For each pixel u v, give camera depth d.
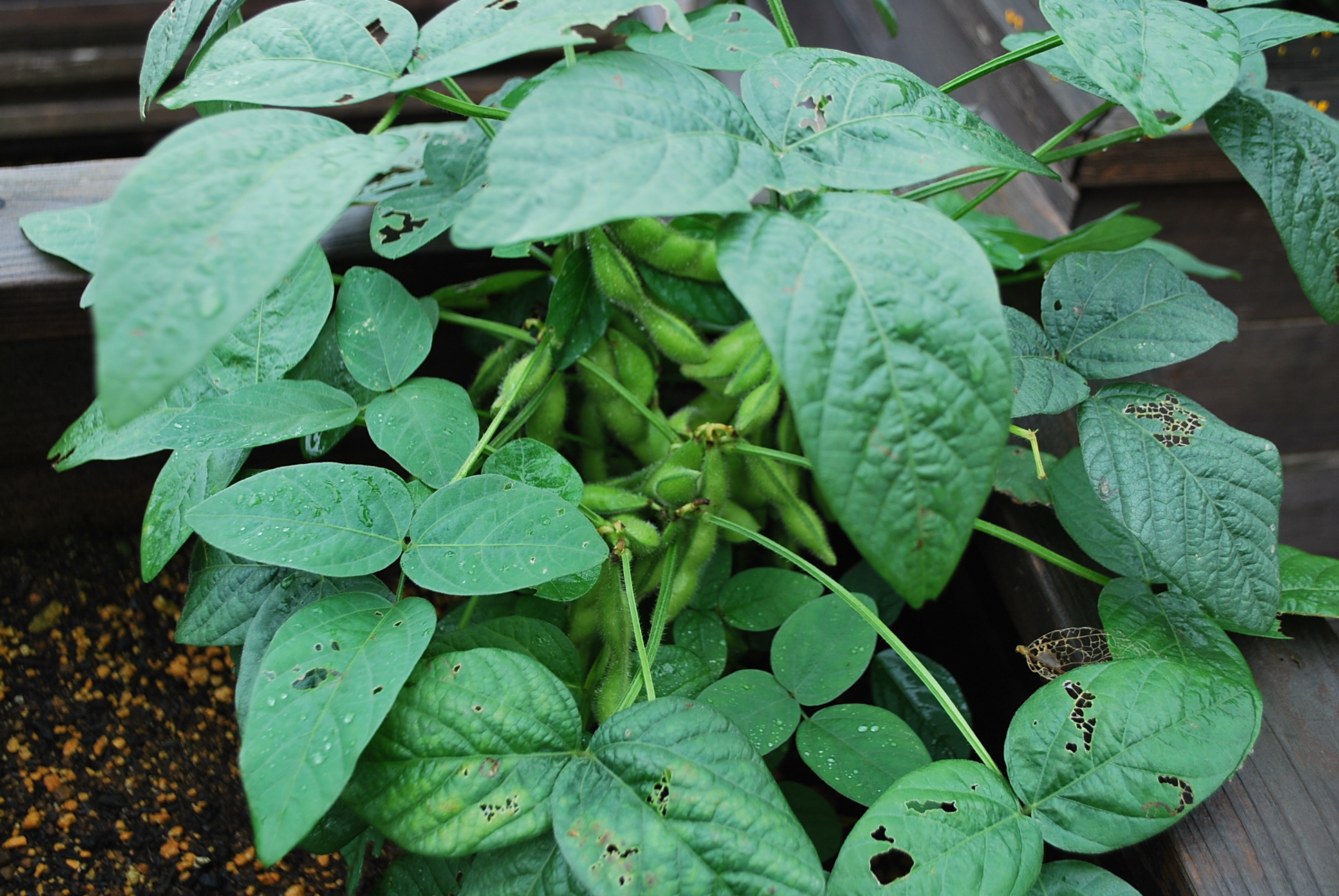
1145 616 0.80
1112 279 0.82
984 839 0.75
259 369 0.82
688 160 0.72
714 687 0.82
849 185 0.74
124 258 0.69
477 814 0.75
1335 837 0.77
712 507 0.85
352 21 0.76
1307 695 0.80
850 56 0.78
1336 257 0.82
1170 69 0.75
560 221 0.70
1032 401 0.80
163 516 0.81
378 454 0.98
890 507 0.70
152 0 1.10
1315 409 1.35
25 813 0.90
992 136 0.77
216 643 0.80
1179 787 0.75
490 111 0.78
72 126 1.15
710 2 1.25
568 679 0.82
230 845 0.91
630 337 0.88
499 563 0.76
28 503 0.96
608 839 0.73
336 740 0.73
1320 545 1.45
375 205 0.88
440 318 0.91
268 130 0.72
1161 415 0.79
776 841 0.73
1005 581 0.89
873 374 0.70
